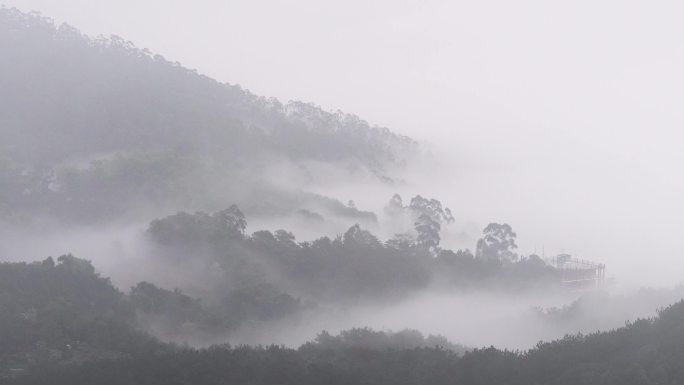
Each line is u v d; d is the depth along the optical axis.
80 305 62.66
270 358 51.91
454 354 55.72
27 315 58.75
